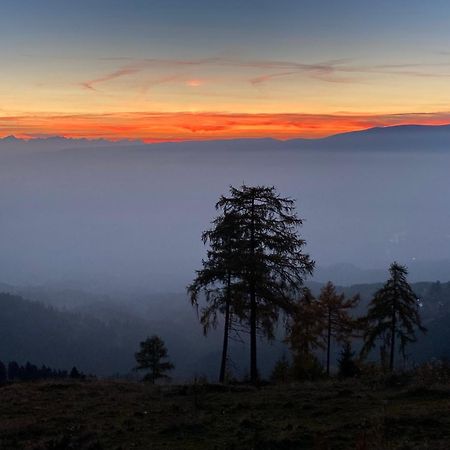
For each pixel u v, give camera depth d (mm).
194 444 12125
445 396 15156
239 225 24016
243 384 22172
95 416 15656
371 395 16203
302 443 11633
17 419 15562
